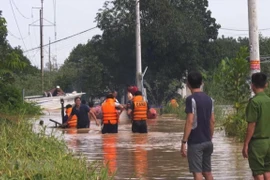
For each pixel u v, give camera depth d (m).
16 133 15.92
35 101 53.03
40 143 15.50
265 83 12.47
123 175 15.15
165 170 16.00
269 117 12.28
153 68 78.25
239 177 14.66
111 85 81.81
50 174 11.91
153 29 75.19
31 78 87.31
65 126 32.47
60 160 13.02
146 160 18.02
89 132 29.48
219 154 19.05
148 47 76.94
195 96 12.52
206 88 34.72
